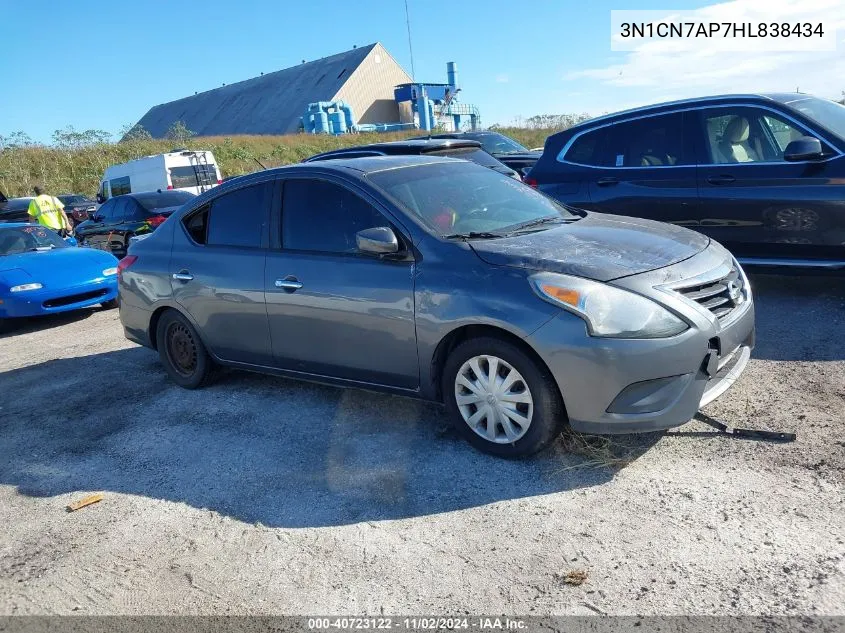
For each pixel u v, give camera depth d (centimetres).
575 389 341
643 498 329
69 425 511
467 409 388
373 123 6962
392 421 447
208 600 292
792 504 311
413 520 333
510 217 444
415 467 383
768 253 609
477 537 314
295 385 536
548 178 733
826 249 578
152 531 351
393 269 400
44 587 314
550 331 341
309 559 312
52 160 3825
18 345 811
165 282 533
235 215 498
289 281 447
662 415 339
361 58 6962
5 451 476
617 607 260
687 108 651
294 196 462
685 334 339
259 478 393
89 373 640
